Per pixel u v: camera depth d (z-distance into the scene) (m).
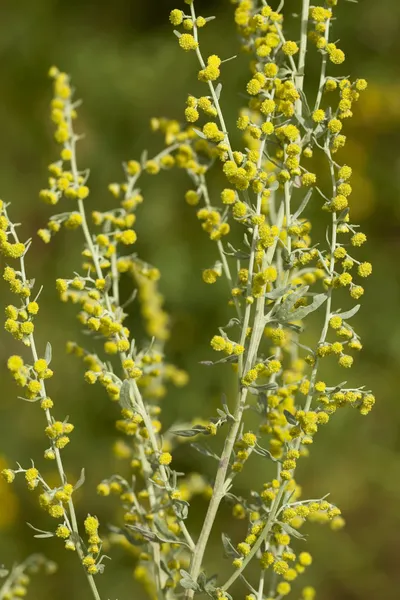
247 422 3.84
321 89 1.48
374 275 4.66
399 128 4.72
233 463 1.49
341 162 4.61
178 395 4.29
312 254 1.40
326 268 1.40
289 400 1.58
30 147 5.16
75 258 4.77
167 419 4.25
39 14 5.41
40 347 4.55
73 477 4.16
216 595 1.41
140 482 3.68
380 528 4.41
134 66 5.11
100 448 4.31
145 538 1.55
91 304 1.62
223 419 1.43
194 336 4.47
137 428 1.68
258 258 1.38
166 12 5.34
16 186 5.08
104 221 1.84
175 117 5.00
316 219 4.43
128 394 1.48
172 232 4.77
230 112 4.68
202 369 4.36
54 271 4.78
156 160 1.86
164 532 1.49
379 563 4.36
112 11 5.43
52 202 1.72
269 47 1.51
